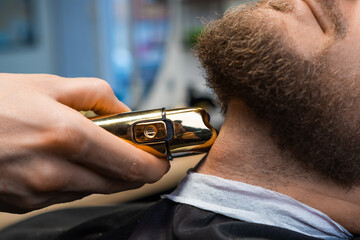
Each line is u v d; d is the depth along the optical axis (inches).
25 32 84.1
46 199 16.4
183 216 15.5
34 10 83.5
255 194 14.9
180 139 15.9
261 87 14.2
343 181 15.0
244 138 15.5
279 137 14.8
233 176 15.7
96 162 15.5
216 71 15.8
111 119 16.1
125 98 75.2
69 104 17.9
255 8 15.6
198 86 55.1
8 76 17.0
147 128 15.8
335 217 15.6
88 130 14.9
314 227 14.8
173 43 57.3
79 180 15.9
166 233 15.9
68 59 87.7
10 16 81.6
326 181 15.1
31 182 15.1
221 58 15.1
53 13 84.7
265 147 15.2
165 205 17.0
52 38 86.7
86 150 15.0
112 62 83.2
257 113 14.9
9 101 15.1
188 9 54.8
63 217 27.6
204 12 53.0
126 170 16.1
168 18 59.3
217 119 43.7
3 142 14.7
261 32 14.4
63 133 14.5
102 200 35.0
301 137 14.5
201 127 15.9
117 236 18.6
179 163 37.0
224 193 15.3
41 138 14.7
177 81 57.9
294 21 14.7
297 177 15.2
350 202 15.4
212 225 13.9
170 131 15.8
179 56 57.0
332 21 14.7
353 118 14.4
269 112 14.5
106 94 18.7
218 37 15.3
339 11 14.7
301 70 14.1
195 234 14.0
